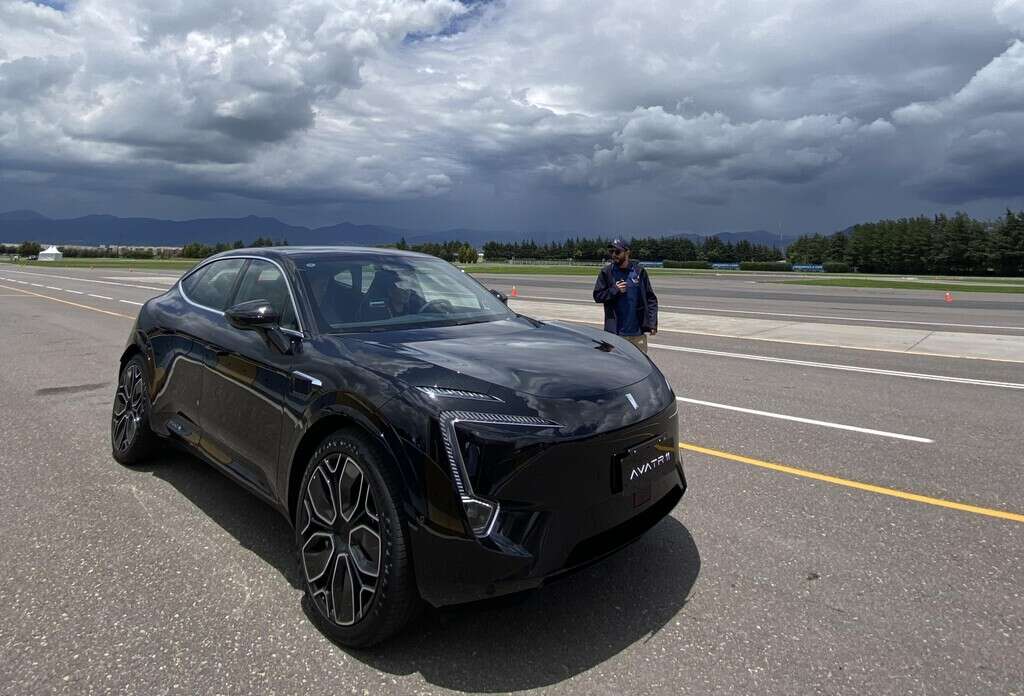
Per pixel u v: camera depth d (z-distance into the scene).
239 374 3.48
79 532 3.64
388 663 2.49
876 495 4.21
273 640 2.63
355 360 2.88
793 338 12.47
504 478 2.38
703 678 2.38
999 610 2.85
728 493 4.25
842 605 2.89
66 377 8.26
